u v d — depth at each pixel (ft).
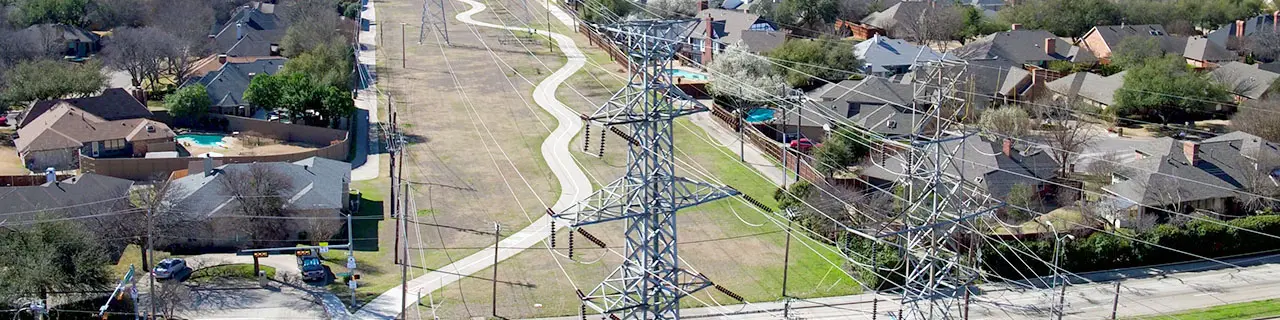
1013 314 249.34
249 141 384.68
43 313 228.84
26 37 504.02
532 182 349.61
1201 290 268.00
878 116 379.35
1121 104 417.90
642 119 185.06
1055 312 237.45
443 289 260.01
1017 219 299.58
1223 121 425.28
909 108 359.25
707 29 519.19
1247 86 444.14
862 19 601.21
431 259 280.10
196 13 565.12
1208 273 280.10
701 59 530.27
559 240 295.89
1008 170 321.11
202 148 375.86
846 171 334.44
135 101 401.90
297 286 257.34
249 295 250.78
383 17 636.89
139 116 398.42
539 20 635.25
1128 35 536.01
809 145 364.79
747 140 386.73
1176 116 428.56
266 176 290.35
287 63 454.40
